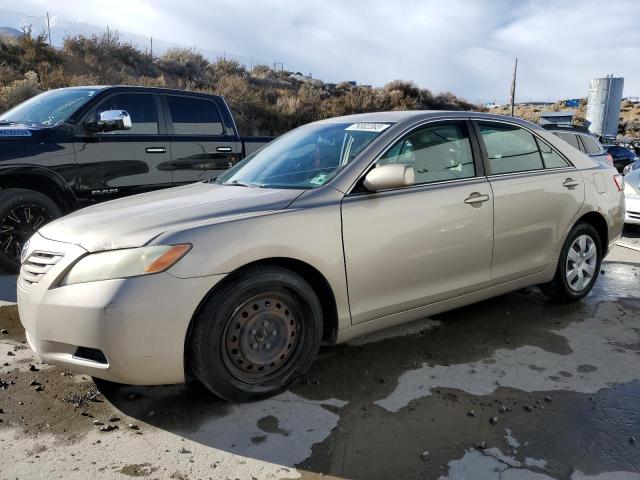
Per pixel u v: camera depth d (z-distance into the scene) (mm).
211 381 2863
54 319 2770
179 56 27109
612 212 4863
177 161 6594
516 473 2473
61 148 5594
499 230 3930
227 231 2854
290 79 32656
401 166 3252
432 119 3822
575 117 49094
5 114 6402
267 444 2680
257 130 22438
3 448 2627
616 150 20781
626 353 3771
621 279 5613
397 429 2811
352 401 3088
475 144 3975
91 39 23375
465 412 2979
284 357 3117
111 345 2635
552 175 4363
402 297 3484
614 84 43344
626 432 2809
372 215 3301
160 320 2668
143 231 2809
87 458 2561
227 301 2834
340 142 3713
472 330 4145
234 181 3844
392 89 32344
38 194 5453
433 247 3561
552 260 4398
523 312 4543
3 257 5398
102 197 5973
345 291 3223
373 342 3908
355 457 2582
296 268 3168
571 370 3504
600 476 2463
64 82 17297
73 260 2799
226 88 23438
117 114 5629
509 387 3268
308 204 3154
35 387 3213
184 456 2582
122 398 3104
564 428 2836
